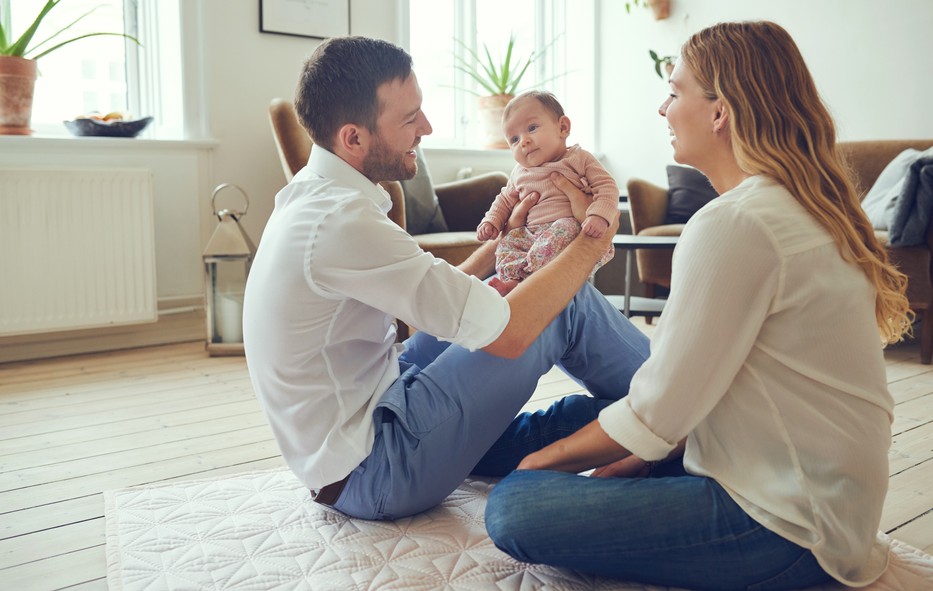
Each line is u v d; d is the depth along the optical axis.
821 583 1.19
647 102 5.23
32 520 1.62
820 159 1.14
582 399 1.67
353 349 1.37
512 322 1.28
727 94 1.15
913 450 2.05
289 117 3.22
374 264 1.20
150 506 1.64
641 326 4.04
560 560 1.21
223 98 3.75
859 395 1.11
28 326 3.11
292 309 1.26
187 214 3.65
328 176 1.31
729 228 1.08
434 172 4.66
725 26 1.19
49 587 1.34
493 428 1.44
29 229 3.08
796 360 1.11
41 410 2.46
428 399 1.39
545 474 1.23
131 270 3.33
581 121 5.60
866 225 1.15
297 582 1.30
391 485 1.40
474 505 1.61
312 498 1.55
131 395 2.64
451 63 5.14
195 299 3.69
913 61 4.07
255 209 3.88
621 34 5.34
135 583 1.30
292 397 1.34
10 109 3.20
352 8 4.21
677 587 1.27
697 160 1.25
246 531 1.50
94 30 3.65
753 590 1.18
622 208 4.70
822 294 1.08
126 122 3.41
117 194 3.27
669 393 1.12
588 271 1.43
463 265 1.83
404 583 1.29
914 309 3.16
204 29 3.65
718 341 1.09
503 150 4.93
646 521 1.15
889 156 3.94
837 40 4.36
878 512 1.14
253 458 2.00
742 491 1.14
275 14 3.87
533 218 1.73
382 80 1.27
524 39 5.51
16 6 3.43
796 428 1.12
